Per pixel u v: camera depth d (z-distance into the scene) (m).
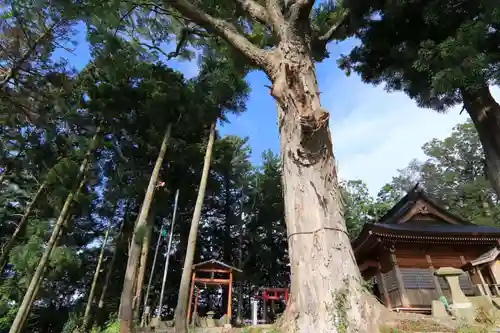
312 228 3.83
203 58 13.94
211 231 24.95
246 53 5.73
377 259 11.30
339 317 3.17
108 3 7.74
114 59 10.59
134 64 13.77
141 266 15.02
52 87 8.50
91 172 13.31
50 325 18.53
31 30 7.41
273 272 23.55
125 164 16.31
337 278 3.48
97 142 13.56
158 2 8.19
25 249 11.43
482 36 7.16
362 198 26.56
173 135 15.79
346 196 24.97
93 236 20.89
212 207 25.75
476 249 11.02
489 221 21.77
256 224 23.80
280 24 5.45
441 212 12.40
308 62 4.94
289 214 4.15
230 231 25.81
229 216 24.62
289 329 3.40
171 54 12.23
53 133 10.75
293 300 3.60
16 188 15.50
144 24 10.97
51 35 7.49
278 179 21.69
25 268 11.16
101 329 13.91
